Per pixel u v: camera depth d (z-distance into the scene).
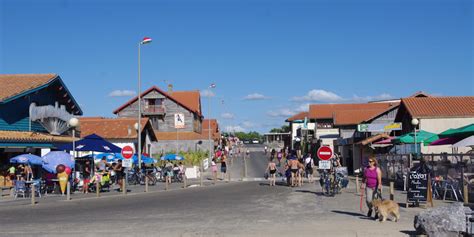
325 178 24.05
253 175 49.97
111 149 30.72
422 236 11.58
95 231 13.09
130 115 80.75
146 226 13.91
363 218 15.12
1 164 31.27
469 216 11.39
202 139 78.06
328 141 70.38
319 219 14.99
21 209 19.53
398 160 29.05
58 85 37.25
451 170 21.34
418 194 17.73
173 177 41.66
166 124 80.38
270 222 14.45
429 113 41.38
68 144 30.06
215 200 21.89
